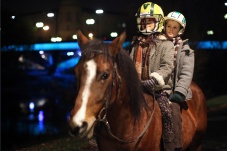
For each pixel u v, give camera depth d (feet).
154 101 14.15
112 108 12.72
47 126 68.64
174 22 16.28
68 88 143.95
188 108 16.66
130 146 13.28
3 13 92.84
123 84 12.76
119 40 12.09
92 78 11.30
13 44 107.96
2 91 134.41
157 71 14.02
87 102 11.14
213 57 86.84
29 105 109.09
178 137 14.44
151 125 13.76
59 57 195.21
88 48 11.75
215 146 30.22
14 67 143.54
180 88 14.90
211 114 50.39
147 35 14.60
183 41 16.11
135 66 13.76
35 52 139.85
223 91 84.89
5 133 61.41
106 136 13.29
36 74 195.00
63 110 92.58
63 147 29.60
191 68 15.61
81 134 10.97
